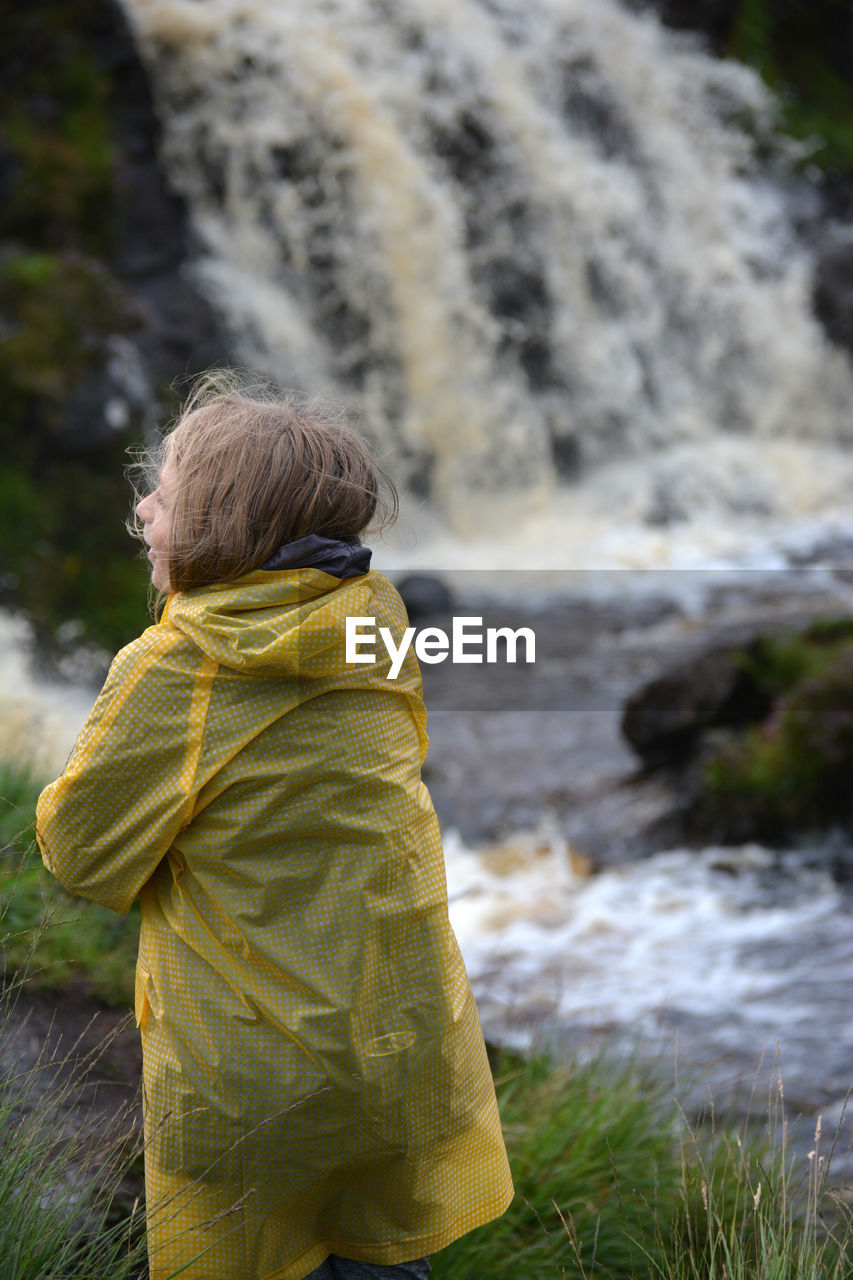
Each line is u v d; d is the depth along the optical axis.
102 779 2.00
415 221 16.22
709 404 19.05
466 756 9.14
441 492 16.25
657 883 7.05
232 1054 2.01
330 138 15.57
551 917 6.74
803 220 20.14
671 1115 3.66
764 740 7.42
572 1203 3.13
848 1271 2.69
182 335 13.66
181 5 14.68
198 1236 2.07
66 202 12.99
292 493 2.05
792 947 6.07
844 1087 4.55
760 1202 2.84
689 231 19.27
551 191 17.58
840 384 19.86
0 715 9.45
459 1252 2.88
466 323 16.73
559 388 17.59
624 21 19.83
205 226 14.64
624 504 16.89
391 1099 2.06
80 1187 2.51
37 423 11.59
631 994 5.63
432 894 2.14
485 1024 5.27
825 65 22.42
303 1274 2.13
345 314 15.70
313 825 2.02
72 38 13.70
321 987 2.00
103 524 11.62
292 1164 2.04
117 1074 3.03
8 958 3.29
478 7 17.88
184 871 2.06
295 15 15.74
